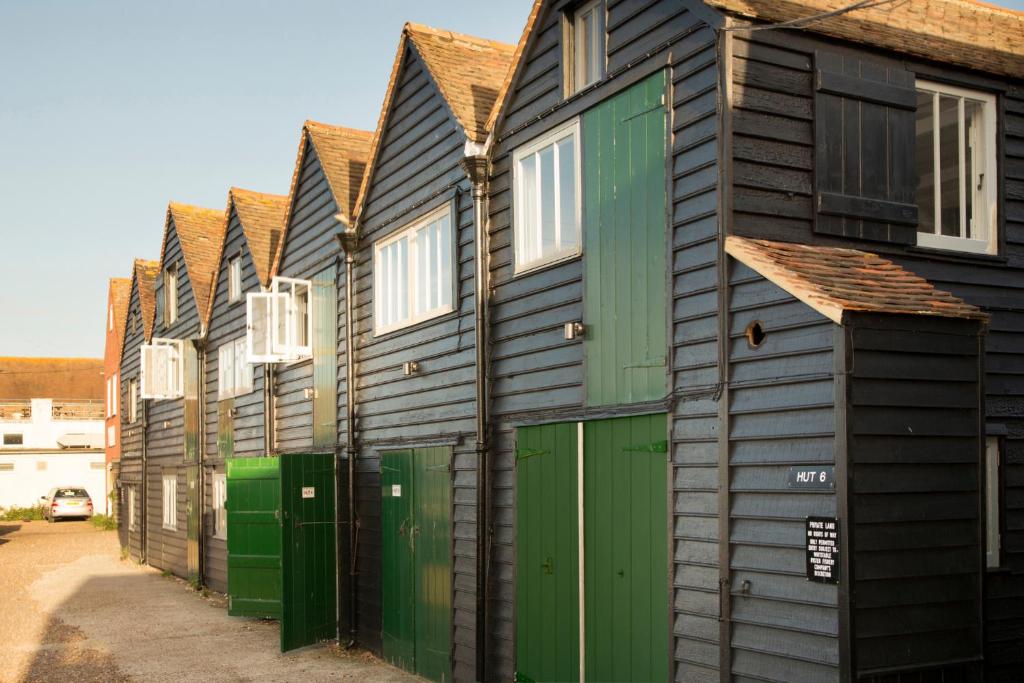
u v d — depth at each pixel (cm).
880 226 725
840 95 712
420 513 1083
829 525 565
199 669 1132
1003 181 812
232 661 1177
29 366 6159
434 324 1081
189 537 2041
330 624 1273
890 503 570
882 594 562
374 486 1223
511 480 919
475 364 978
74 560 2711
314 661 1170
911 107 746
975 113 817
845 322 562
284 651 1218
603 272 791
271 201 1850
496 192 963
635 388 748
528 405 896
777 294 615
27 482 5222
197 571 1959
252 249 1708
